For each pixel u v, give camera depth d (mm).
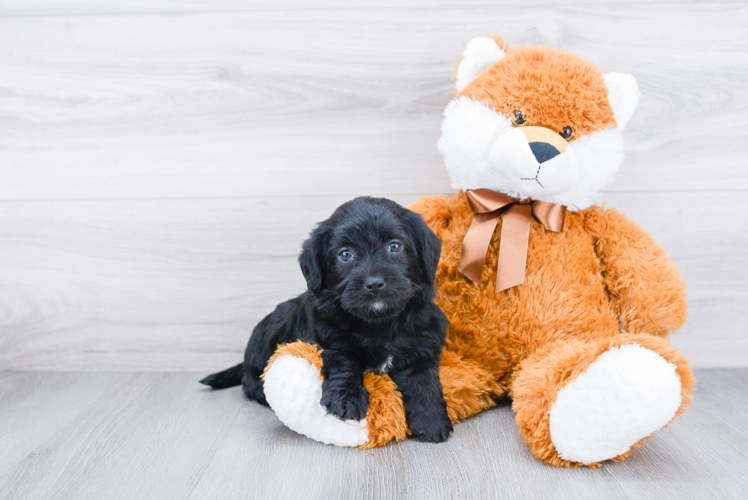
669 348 1405
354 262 1590
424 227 1669
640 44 2102
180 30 2172
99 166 2244
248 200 2246
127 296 2305
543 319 1739
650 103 2129
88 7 2166
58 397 2047
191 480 1447
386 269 1530
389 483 1403
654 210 2184
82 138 2232
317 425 1563
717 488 1356
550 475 1424
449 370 1756
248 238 2264
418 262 1652
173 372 2316
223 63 2186
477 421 1759
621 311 1794
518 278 1734
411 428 1627
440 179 2211
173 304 2303
